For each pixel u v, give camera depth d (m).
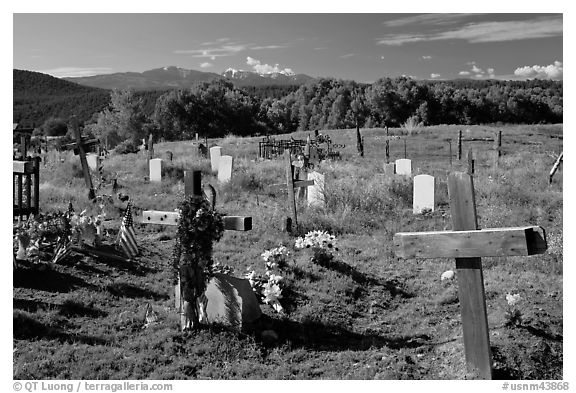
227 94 88.25
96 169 24.44
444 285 11.73
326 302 10.52
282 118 102.00
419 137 43.22
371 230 15.88
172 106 79.50
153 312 9.43
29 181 13.75
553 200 18.31
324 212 17.02
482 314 7.33
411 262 13.20
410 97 85.00
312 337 9.22
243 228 9.19
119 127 71.69
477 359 7.43
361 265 12.86
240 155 34.66
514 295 9.66
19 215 13.45
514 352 8.02
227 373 7.95
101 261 11.76
